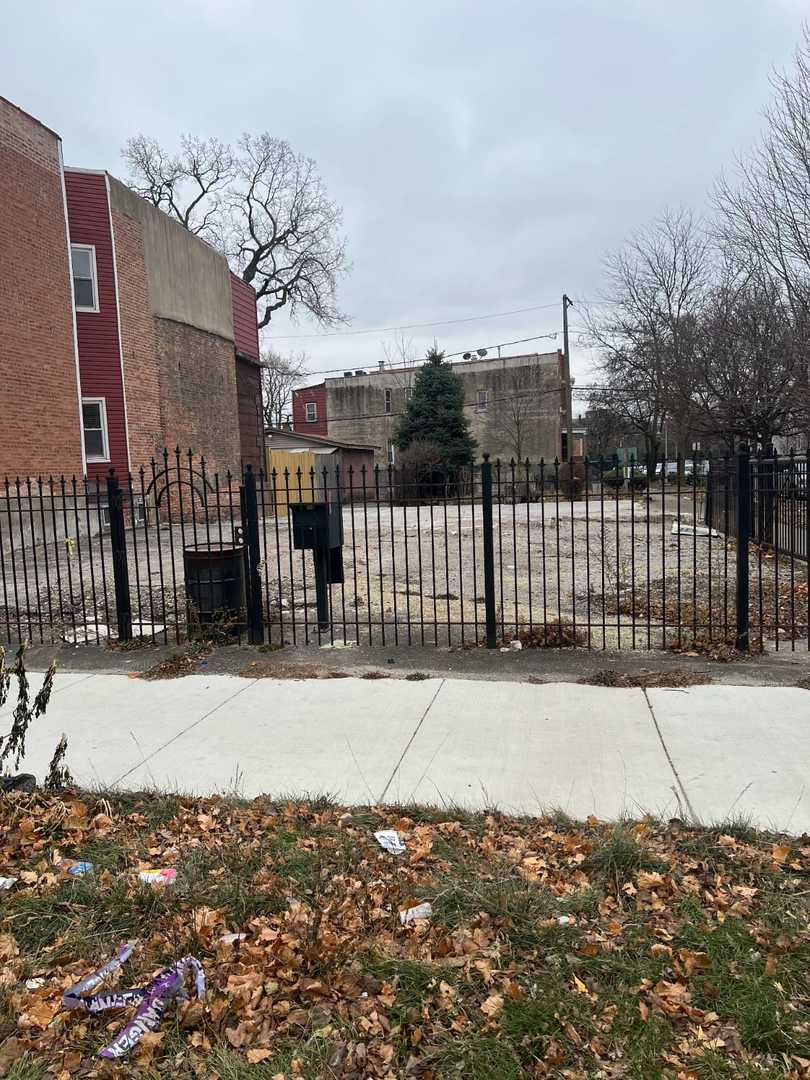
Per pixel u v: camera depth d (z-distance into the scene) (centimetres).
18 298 1670
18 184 1678
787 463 962
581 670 659
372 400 5778
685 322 2527
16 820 407
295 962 289
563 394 5253
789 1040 246
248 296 3033
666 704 566
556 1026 257
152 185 4162
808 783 431
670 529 1686
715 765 458
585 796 426
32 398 1709
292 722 559
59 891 344
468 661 696
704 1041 249
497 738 514
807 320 1519
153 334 2223
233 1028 262
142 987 279
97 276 1995
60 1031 263
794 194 1422
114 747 521
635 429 5203
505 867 352
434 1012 266
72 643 796
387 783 454
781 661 665
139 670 703
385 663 699
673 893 331
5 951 304
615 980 280
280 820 410
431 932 308
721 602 923
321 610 782
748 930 302
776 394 1856
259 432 3114
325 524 770
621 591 1010
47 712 593
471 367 5391
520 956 294
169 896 337
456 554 1352
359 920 317
